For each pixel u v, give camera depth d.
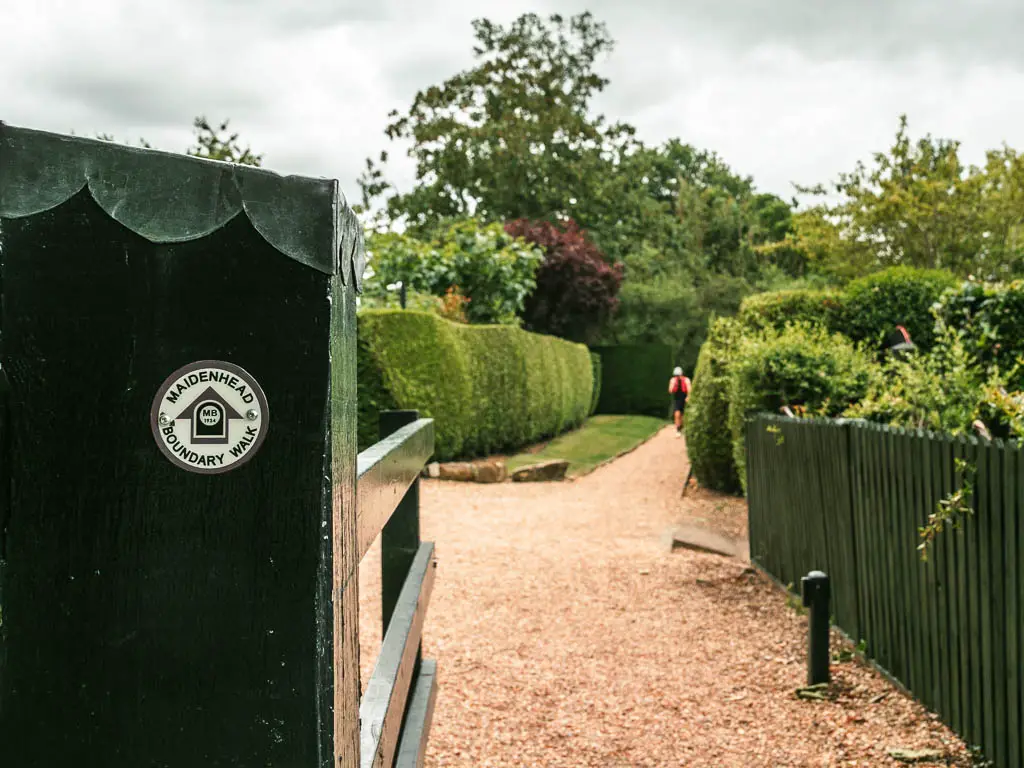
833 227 26.47
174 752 0.86
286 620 0.87
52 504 0.85
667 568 7.02
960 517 3.57
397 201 35.03
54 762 0.86
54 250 0.84
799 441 5.90
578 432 21.36
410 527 2.55
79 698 0.86
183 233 0.84
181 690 0.86
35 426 0.85
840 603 5.14
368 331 12.42
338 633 0.93
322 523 0.87
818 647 4.35
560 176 35.62
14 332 0.84
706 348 11.75
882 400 5.66
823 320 11.22
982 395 5.25
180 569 0.86
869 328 11.35
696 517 9.87
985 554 3.39
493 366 15.29
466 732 3.86
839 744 3.70
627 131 37.66
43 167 0.83
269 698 0.87
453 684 4.46
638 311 33.44
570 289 28.95
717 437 11.20
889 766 3.45
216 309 0.86
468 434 14.21
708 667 4.77
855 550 4.86
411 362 12.81
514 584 6.56
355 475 1.07
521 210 35.38
